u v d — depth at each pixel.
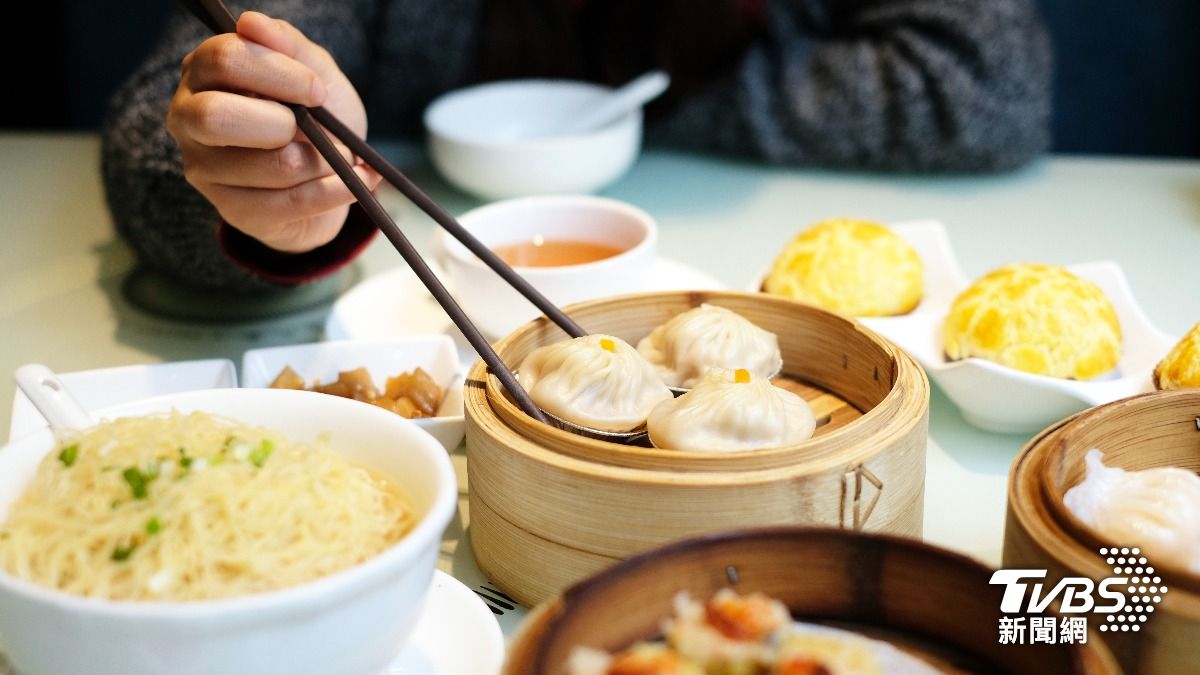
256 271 0.69
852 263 0.69
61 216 0.90
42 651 0.43
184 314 0.76
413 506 0.48
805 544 0.44
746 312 0.62
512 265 0.71
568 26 1.12
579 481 0.49
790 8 1.08
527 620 0.42
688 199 0.93
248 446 0.47
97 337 0.73
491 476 0.52
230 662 0.42
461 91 1.04
